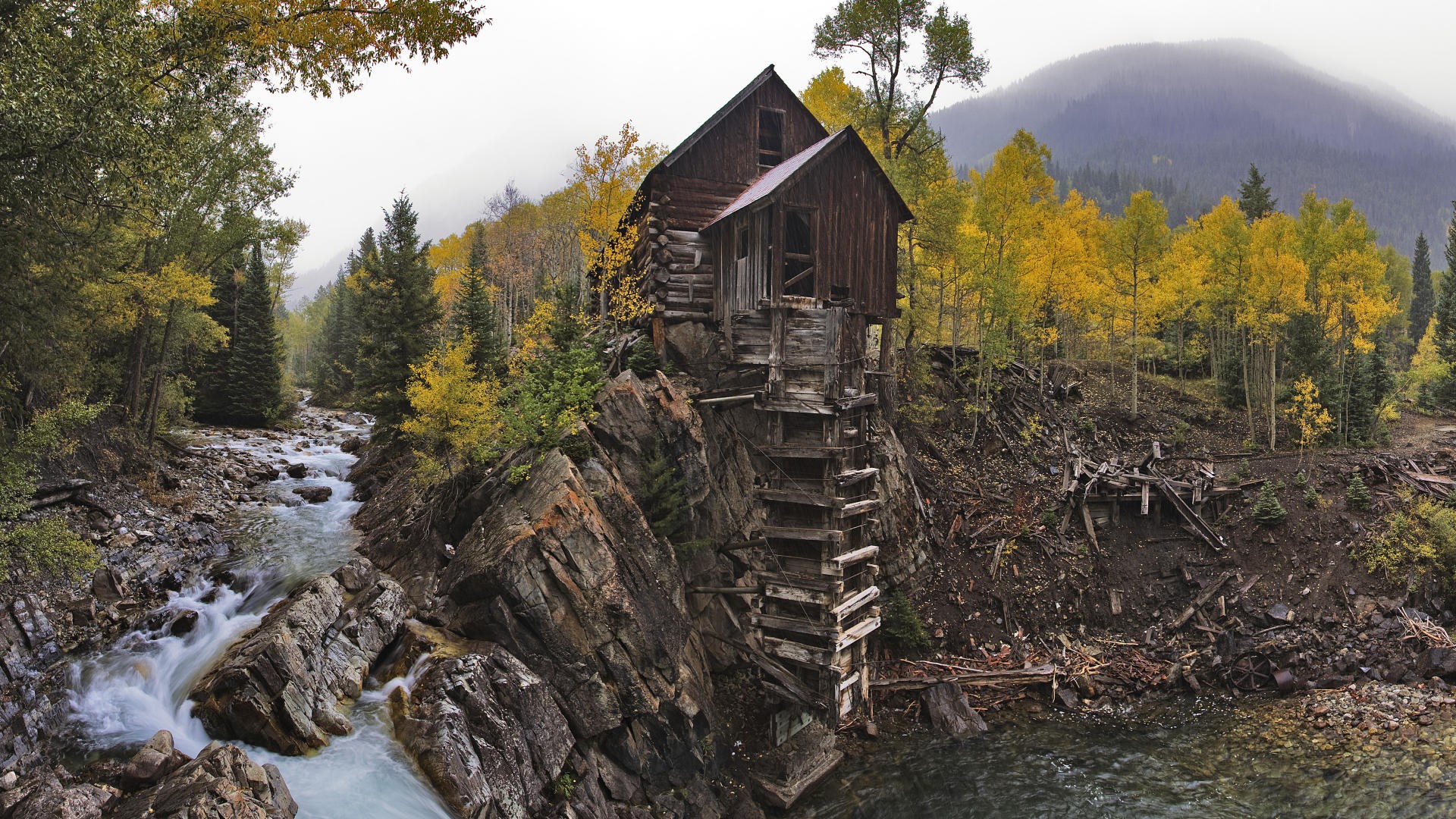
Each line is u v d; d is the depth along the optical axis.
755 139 24.28
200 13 11.44
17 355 16.30
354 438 35.25
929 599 24.83
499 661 14.44
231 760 10.55
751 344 20.84
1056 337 36.22
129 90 11.45
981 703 21.83
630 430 18.97
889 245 21.75
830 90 34.03
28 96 10.37
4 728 12.11
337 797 11.44
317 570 18.88
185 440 30.44
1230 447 35.12
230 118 25.27
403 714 13.31
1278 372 41.22
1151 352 46.00
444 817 11.84
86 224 16.94
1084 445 33.34
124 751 12.09
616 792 15.05
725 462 20.84
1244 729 20.62
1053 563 26.62
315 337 84.19
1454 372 44.94
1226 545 27.44
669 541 18.78
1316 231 38.94
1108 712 21.66
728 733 18.66
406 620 15.99
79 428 21.23
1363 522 27.03
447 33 11.64
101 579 16.59
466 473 19.44
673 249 22.94
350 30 11.41
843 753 19.09
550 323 22.05
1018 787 17.94
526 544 15.12
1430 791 17.11
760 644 19.73
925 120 33.59
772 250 20.08
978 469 30.22
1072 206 49.09
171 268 24.14
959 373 33.97
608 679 15.44
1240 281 36.62
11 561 15.12
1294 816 16.72
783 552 20.53
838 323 19.95
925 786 17.92
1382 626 23.77
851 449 20.25
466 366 20.81
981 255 30.86
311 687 13.12
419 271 29.25
